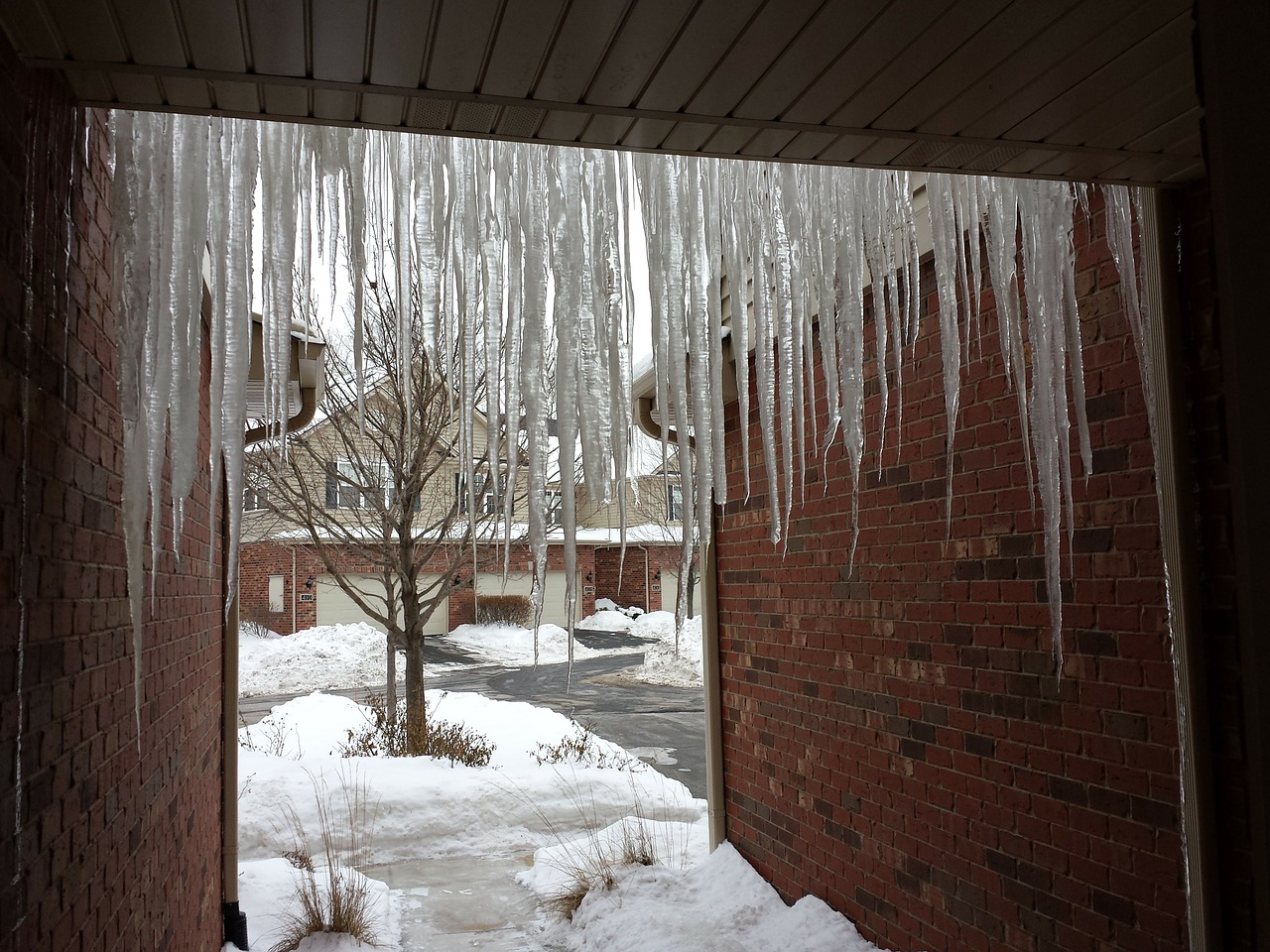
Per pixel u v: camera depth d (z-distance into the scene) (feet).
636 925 13.58
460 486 29.78
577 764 25.63
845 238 9.06
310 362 12.50
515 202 8.02
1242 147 2.43
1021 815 8.84
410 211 7.88
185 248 6.36
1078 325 7.63
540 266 7.95
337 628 57.31
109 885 6.46
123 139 5.90
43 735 4.86
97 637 6.23
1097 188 7.92
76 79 4.85
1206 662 6.74
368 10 4.15
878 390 11.50
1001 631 9.18
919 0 4.26
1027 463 8.30
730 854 15.53
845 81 5.06
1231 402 2.45
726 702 16.16
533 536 7.78
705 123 5.52
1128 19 4.51
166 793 8.89
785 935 12.35
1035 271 7.96
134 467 5.82
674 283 8.52
